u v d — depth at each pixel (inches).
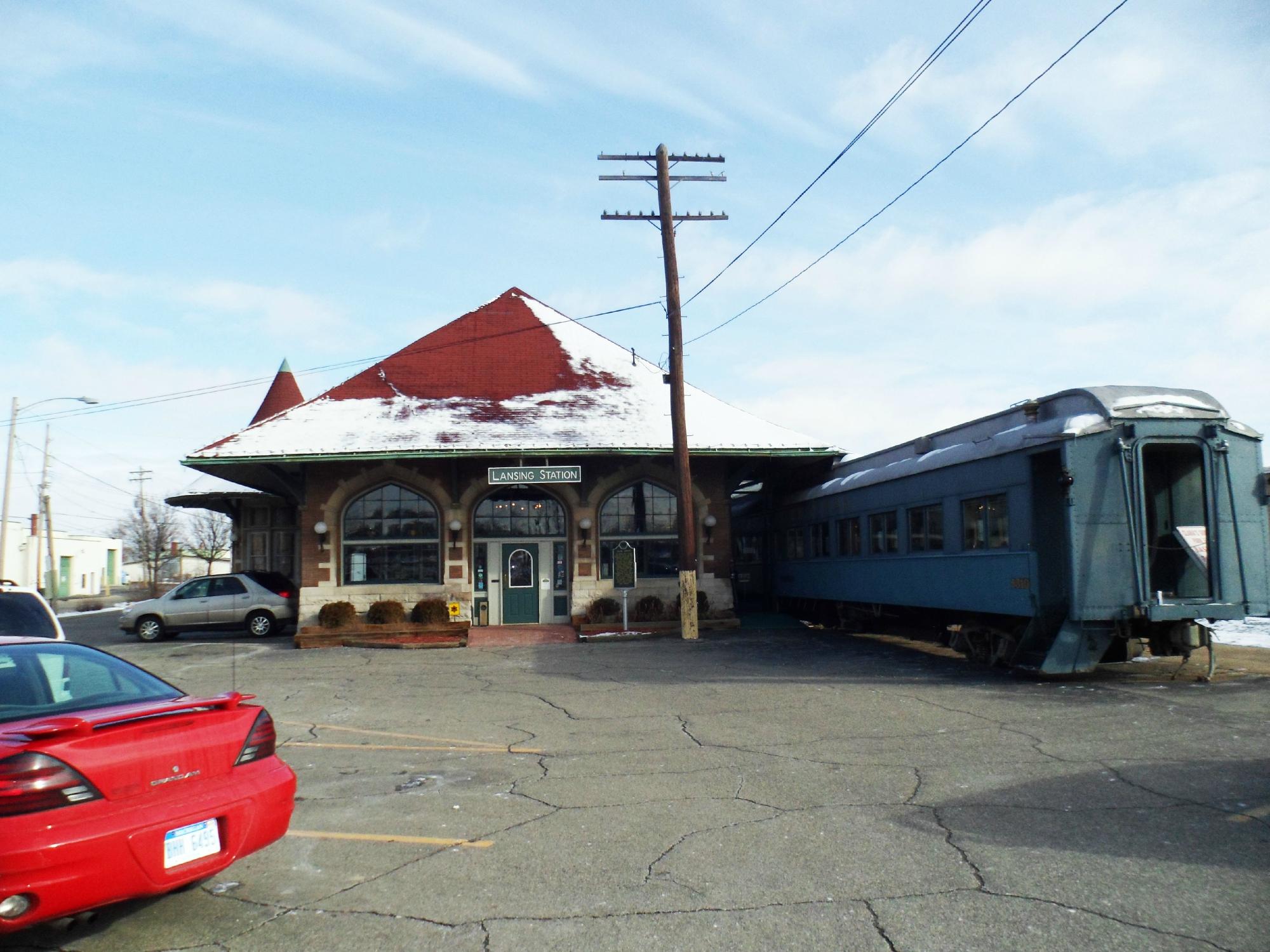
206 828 181.9
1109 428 462.6
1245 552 472.7
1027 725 364.2
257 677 578.2
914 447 654.5
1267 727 344.8
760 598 991.0
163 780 178.5
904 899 191.2
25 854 155.6
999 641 536.7
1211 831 227.9
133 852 168.1
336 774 315.9
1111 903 185.9
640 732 380.5
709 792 281.4
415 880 210.7
